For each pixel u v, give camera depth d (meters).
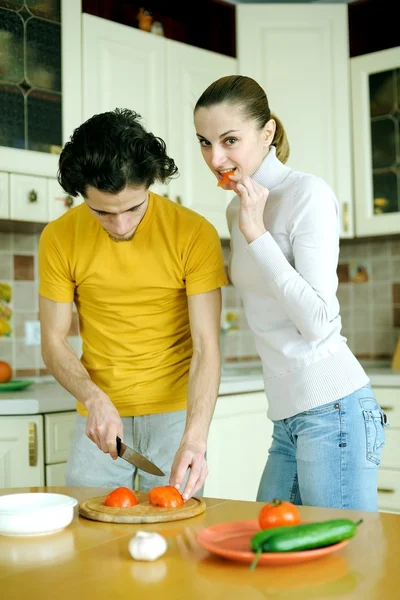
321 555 1.00
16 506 1.27
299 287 1.51
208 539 1.09
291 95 3.33
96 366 1.81
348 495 1.58
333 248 1.56
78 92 2.81
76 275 1.76
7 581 0.97
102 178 1.41
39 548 1.11
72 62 2.80
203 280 1.74
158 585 0.94
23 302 3.06
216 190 3.24
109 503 1.32
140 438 1.80
